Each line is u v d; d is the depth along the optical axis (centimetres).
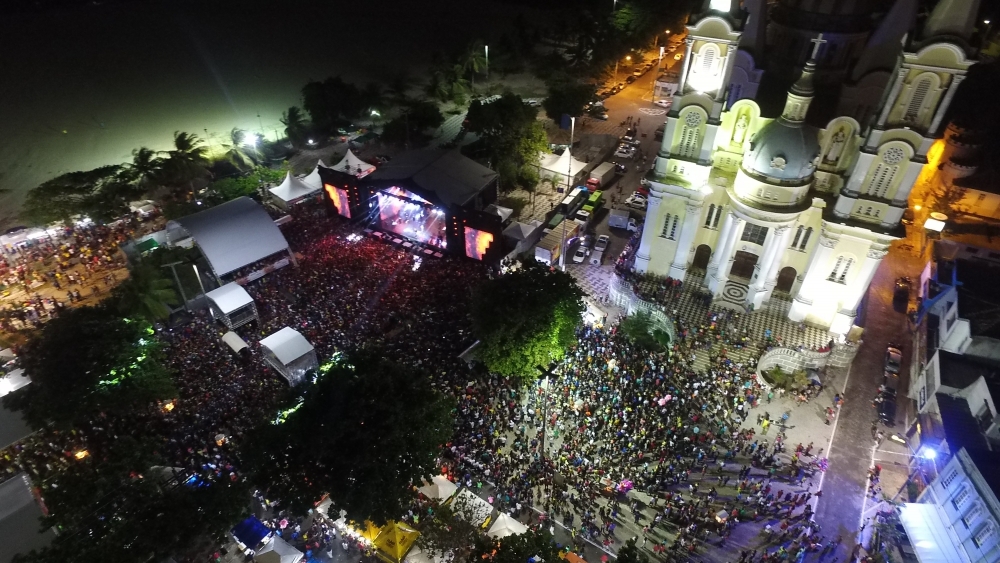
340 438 3922
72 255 7294
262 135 10656
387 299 6419
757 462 4775
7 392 5006
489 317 5138
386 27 18112
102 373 4666
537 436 4972
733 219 5750
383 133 10212
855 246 5400
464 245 7250
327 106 10481
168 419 4962
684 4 14950
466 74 12719
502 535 3944
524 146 8800
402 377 4266
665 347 5691
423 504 4288
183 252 6594
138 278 5906
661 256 6481
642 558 3481
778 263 5850
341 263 7138
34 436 4831
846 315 5716
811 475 4709
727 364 5553
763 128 5391
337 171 7881
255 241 6794
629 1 14475
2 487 4003
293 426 4028
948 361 4975
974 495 3869
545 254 6888
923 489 4388
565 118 10594
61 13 19325
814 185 5538
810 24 5906
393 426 3900
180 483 4025
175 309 6262
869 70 5550
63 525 3747
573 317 5359
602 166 9131
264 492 4353
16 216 8450
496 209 7781
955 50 4322
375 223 8012
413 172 7631
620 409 5091
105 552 3475
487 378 5516
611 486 4578
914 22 5244
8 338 5900
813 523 4334
